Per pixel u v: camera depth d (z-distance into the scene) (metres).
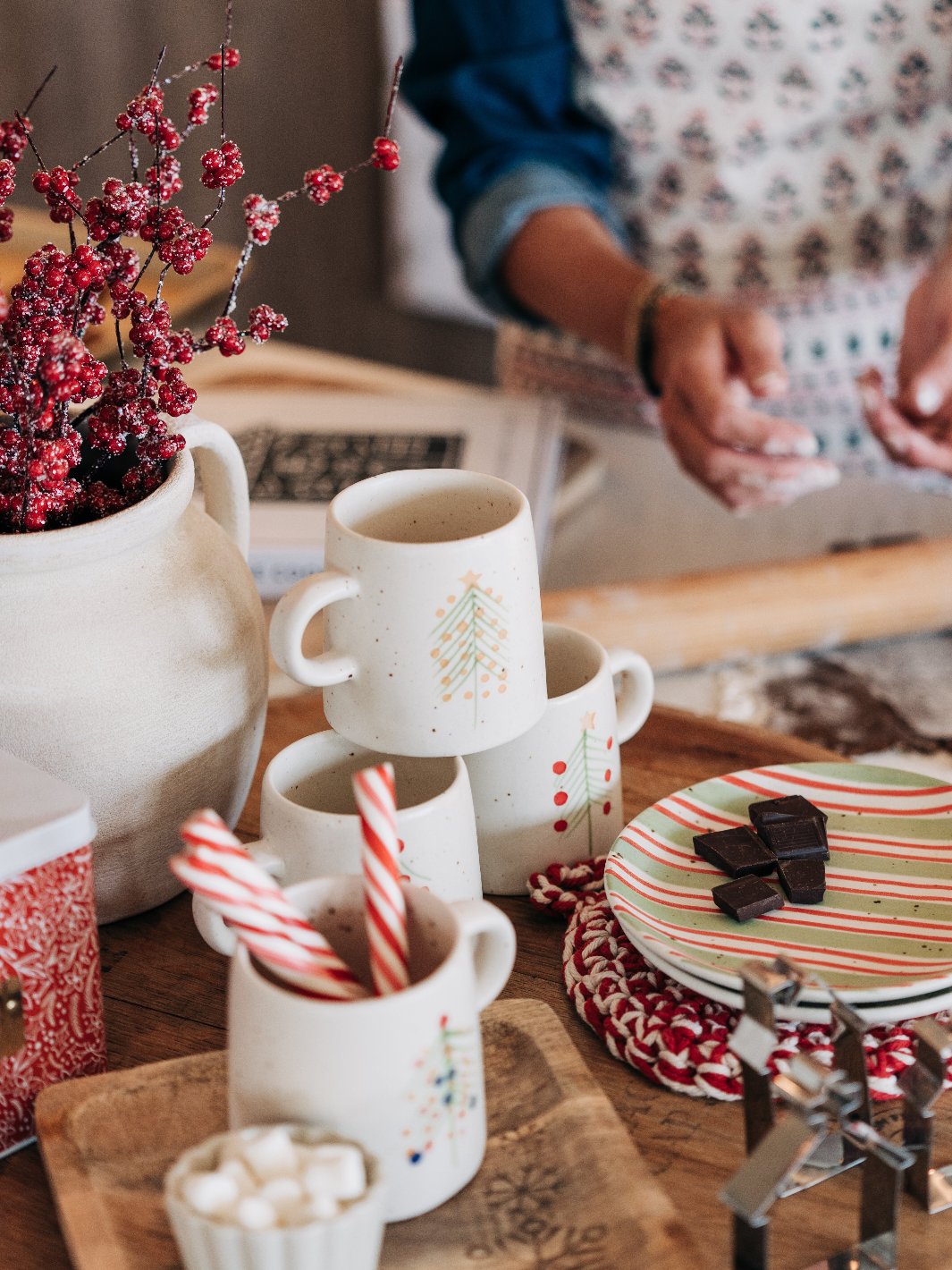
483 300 1.50
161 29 2.82
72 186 0.55
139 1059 0.60
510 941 0.50
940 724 1.01
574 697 0.66
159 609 0.61
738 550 1.20
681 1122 0.56
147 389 0.58
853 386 1.53
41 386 0.52
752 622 1.07
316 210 2.87
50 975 0.55
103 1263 0.47
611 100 1.46
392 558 0.57
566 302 1.37
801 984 0.47
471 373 2.88
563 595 1.08
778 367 1.15
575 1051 0.56
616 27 1.42
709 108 1.44
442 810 0.58
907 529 1.23
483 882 0.70
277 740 0.84
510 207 1.39
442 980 0.46
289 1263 0.41
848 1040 0.48
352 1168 0.43
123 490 0.64
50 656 0.58
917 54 1.38
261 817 0.61
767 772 0.72
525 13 1.42
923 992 0.54
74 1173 0.51
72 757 0.59
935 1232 0.50
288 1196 0.42
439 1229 0.49
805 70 1.39
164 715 0.61
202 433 0.67
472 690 0.60
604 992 0.61
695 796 0.71
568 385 1.61
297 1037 0.44
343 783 0.65
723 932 0.61
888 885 0.64
